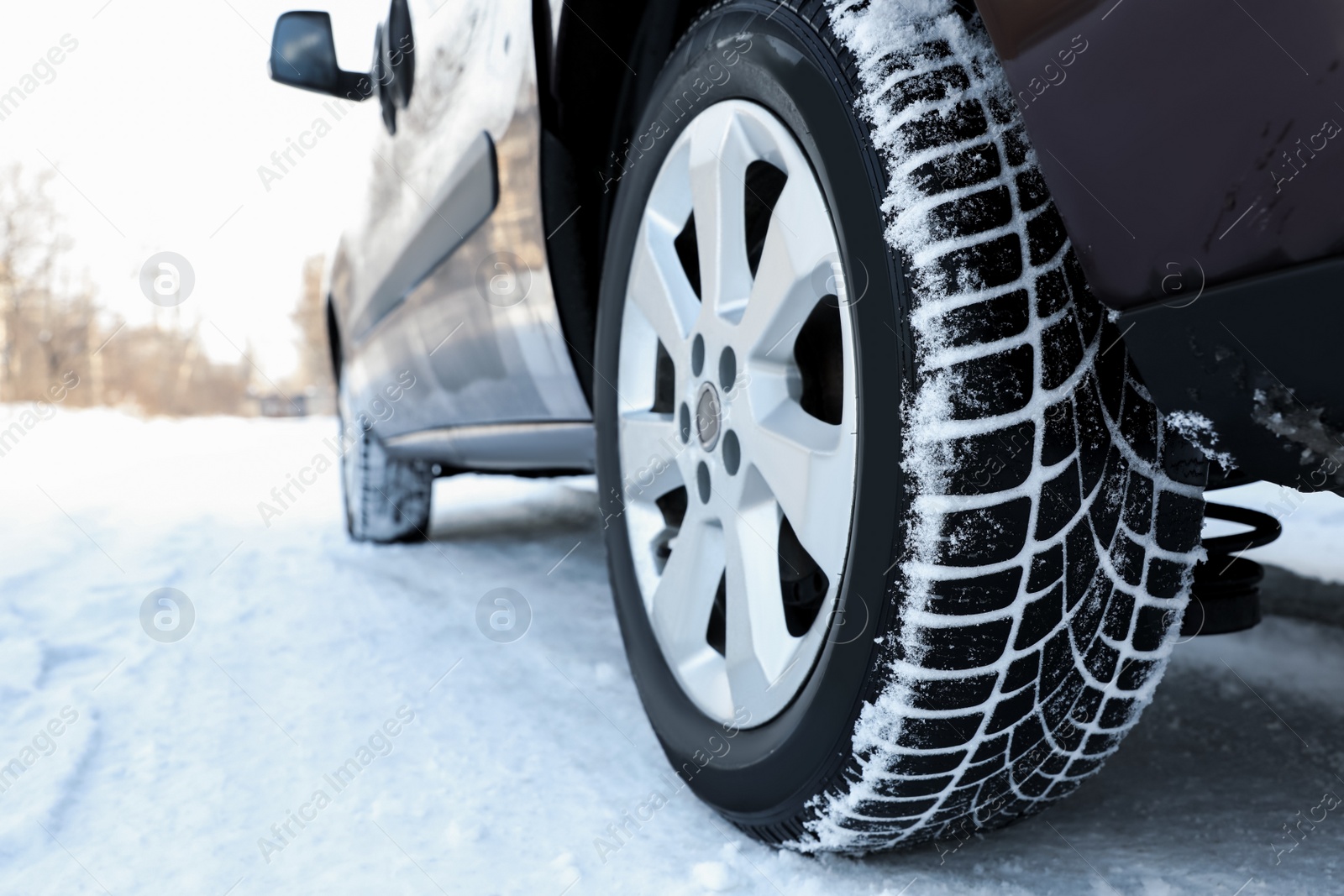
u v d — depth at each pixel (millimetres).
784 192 1171
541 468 2369
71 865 1284
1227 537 1158
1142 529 958
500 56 1547
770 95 1185
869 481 1007
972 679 953
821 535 1108
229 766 1466
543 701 1605
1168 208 723
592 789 1379
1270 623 1683
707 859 1239
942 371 918
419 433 2275
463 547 2703
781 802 1150
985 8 810
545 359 1614
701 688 1325
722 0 1302
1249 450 795
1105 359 930
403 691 1662
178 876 1261
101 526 3123
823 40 1077
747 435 1260
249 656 1840
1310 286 657
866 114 997
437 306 1864
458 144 1687
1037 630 950
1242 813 1251
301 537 2908
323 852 1284
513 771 1421
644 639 1419
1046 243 929
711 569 1344
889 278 966
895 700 974
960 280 918
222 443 7297
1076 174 782
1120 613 979
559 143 1497
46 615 2098
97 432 8859
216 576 2418
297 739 1527
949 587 926
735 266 1293
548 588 2205
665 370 1466
